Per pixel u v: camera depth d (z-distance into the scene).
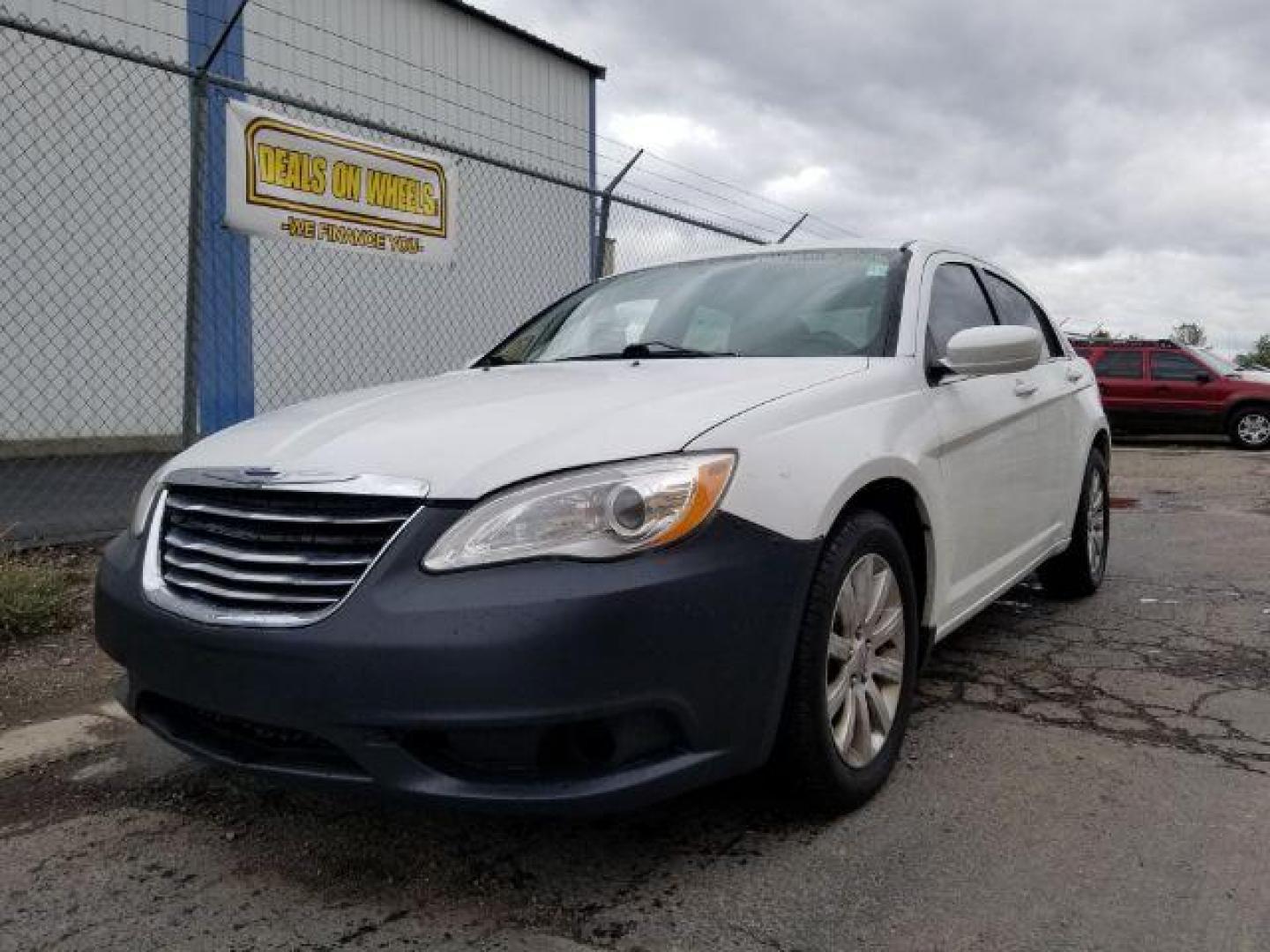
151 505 2.79
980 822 2.76
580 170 14.84
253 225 6.56
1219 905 2.32
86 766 3.25
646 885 2.46
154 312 10.23
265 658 2.28
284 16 11.00
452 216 8.01
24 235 9.31
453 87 12.91
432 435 2.54
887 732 2.97
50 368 9.55
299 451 2.57
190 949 2.23
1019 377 4.26
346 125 10.39
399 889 2.47
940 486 3.29
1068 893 2.38
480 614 2.15
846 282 3.74
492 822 2.80
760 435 2.58
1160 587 5.74
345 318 10.73
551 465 2.33
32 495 7.07
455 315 11.83
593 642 2.16
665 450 2.40
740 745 2.42
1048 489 4.55
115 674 4.07
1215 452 16.25
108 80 9.68
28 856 2.68
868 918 2.29
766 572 2.44
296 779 2.35
